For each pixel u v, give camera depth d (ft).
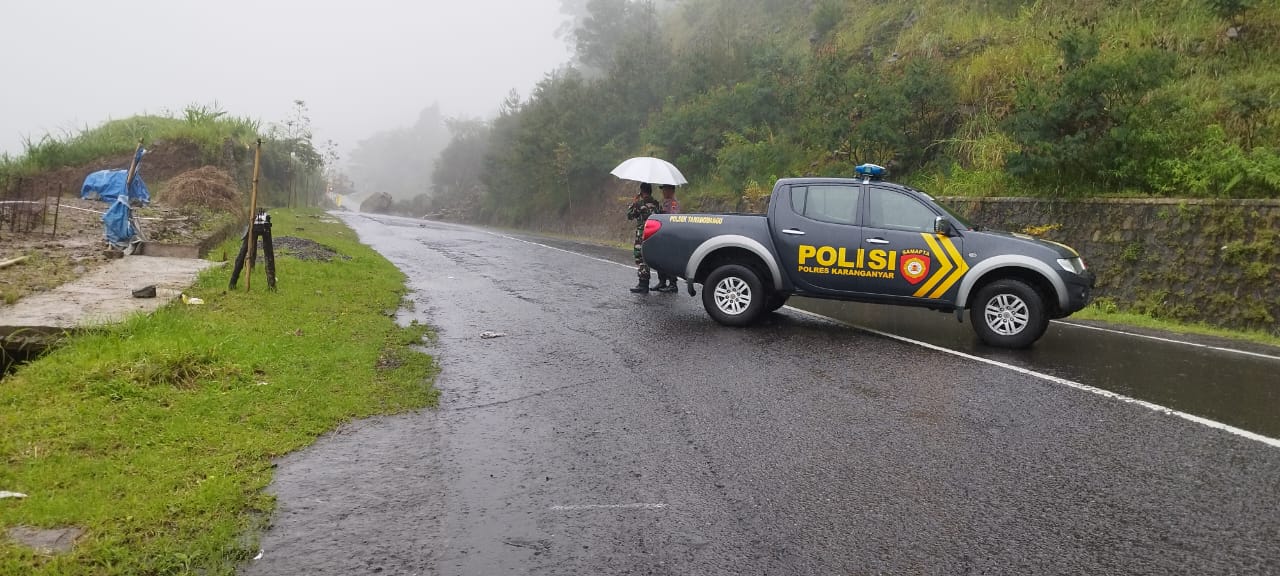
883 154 61.26
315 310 28.45
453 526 12.51
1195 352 27.02
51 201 52.54
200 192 57.16
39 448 14.21
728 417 18.47
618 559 11.51
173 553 11.03
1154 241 38.04
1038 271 26.35
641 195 39.52
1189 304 35.50
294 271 36.58
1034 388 21.43
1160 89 44.42
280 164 120.57
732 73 91.35
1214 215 36.04
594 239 96.02
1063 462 15.66
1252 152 37.99
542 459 15.57
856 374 22.81
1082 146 41.68
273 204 111.55
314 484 13.98
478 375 21.89
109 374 17.83
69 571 10.36
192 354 19.30
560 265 51.90
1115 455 16.08
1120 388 21.54
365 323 27.07
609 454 15.90
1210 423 18.28
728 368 23.31
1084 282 26.58
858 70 68.80
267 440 15.66
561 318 31.27
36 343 21.03
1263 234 34.09
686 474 14.89
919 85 60.23
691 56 100.32
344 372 20.75
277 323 25.36
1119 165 41.63
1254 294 33.60
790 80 77.61
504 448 16.15
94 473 13.39
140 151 38.78
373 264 43.62
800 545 12.03
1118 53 46.55
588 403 19.45
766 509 13.34
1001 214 46.21
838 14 92.02
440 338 26.58
